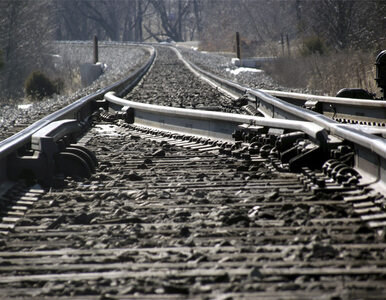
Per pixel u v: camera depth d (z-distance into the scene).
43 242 19.62
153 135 49.78
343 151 29.19
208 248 18.05
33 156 29.56
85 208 24.38
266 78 139.88
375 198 22.55
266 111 62.81
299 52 182.12
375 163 25.62
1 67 177.25
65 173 31.11
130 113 59.47
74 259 17.44
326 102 57.59
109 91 79.12
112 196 26.19
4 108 99.44
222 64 191.62
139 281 15.26
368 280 14.77
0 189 26.97
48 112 59.47
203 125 45.75
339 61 118.75
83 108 61.75
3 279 16.00
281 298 13.55
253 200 24.30
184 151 40.00
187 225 20.80
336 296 13.45
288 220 20.92
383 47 147.75
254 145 36.47
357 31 188.75
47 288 15.14
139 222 21.80
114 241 19.31
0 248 19.03
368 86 99.12
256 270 15.36
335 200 23.64
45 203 25.58
